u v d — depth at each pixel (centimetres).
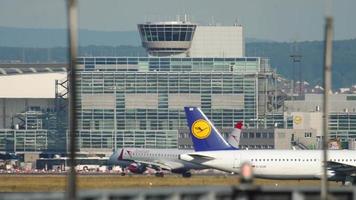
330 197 16912
